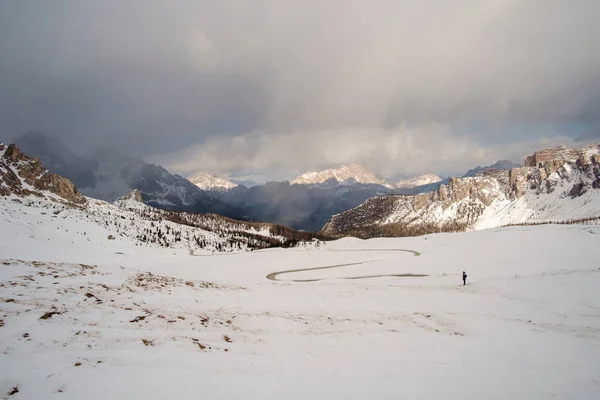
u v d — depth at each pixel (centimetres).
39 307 1947
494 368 1905
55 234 9956
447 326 2719
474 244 11938
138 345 1652
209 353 1688
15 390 1112
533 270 6412
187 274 7819
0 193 14488
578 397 1552
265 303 2962
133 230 17850
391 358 1939
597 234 11694
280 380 1470
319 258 11100
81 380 1224
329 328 2412
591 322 3164
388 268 8025
